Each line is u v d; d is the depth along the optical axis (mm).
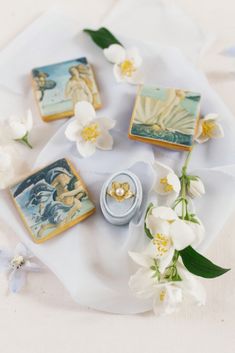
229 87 536
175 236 408
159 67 532
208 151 494
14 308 454
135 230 455
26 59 547
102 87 534
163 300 404
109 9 582
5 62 541
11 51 546
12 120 500
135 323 445
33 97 534
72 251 462
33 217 467
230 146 488
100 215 477
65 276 449
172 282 403
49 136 518
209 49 553
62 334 444
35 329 447
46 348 440
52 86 519
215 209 466
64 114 512
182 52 551
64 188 474
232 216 478
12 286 458
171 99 494
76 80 520
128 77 527
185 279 406
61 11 565
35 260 472
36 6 589
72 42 557
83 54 553
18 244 472
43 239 462
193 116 484
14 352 439
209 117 482
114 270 456
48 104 512
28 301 457
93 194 488
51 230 462
